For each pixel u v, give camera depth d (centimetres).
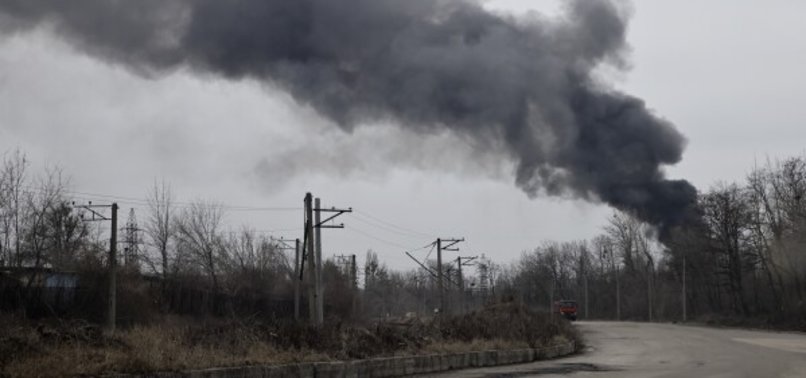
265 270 6856
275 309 5706
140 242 6550
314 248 4200
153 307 4750
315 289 4134
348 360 2158
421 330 3044
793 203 7025
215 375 1656
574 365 2767
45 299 3975
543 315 4981
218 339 2103
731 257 8200
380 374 2208
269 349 2084
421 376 2269
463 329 3275
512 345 3073
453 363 2570
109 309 4006
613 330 6106
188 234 6706
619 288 11175
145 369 1558
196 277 6253
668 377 2191
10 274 3934
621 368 2595
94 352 1614
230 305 4712
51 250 4634
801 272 6950
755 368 2511
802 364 2678
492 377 2222
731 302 8562
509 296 5316
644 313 10681
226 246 6844
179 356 1712
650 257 10869
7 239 4459
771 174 7469
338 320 2706
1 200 4469
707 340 4584
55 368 1442
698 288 9594
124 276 4525
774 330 6316
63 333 1761
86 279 4309
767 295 7844
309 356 2078
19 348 1539
